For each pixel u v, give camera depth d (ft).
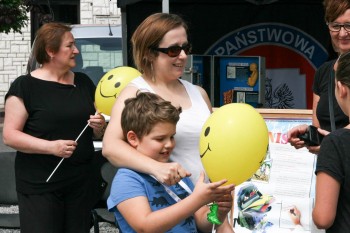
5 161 20.53
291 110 17.16
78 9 71.56
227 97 24.94
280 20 25.64
